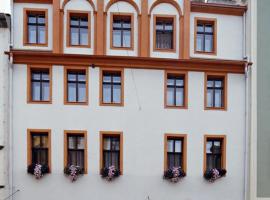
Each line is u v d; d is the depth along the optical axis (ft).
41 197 49.08
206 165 52.34
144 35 52.13
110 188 50.29
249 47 53.83
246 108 53.31
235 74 54.08
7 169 48.47
